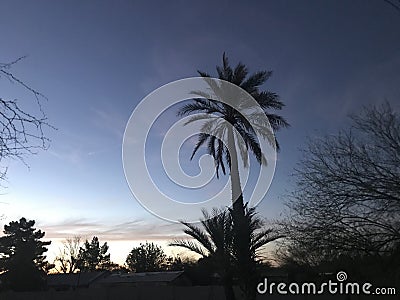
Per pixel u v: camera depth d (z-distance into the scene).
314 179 17.00
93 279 57.22
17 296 37.56
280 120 23.69
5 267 51.25
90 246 84.88
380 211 15.86
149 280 47.28
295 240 16.88
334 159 17.03
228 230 20.09
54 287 56.53
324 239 16.16
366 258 16.08
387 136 16.39
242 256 20.14
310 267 18.30
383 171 16.30
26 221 57.44
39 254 59.59
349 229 16.05
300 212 19.62
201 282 39.72
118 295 35.16
